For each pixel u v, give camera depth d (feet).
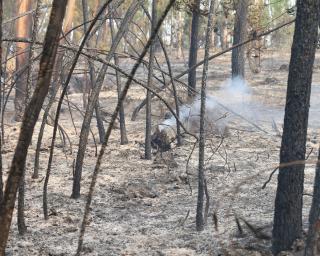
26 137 9.12
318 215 15.07
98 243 20.25
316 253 15.15
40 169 33.73
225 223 22.06
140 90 78.69
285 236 17.95
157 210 25.03
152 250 19.31
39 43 17.24
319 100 66.85
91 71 38.99
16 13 63.00
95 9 58.95
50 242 20.34
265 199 25.89
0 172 17.66
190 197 27.25
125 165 34.91
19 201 21.17
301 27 17.47
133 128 51.57
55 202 26.04
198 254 18.65
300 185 18.03
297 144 17.79
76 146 42.29
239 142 42.68
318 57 123.24
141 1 25.82
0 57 12.77
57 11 8.98
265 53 120.78
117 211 24.86
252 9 76.33
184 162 35.45
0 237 9.11
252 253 17.89
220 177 31.07
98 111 43.50
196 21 47.75
